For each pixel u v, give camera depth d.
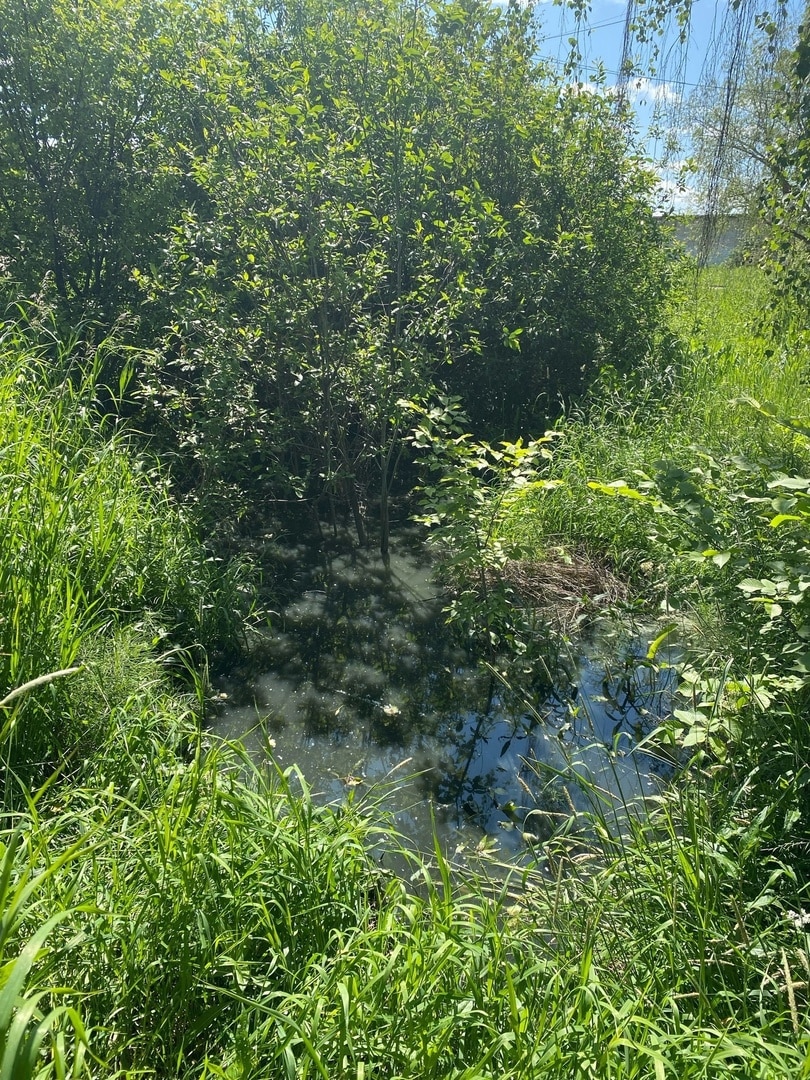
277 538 6.12
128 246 6.76
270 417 6.25
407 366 5.69
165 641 4.52
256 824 2.73
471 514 5.08
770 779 3.17
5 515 3.69
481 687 4.51
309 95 6.47
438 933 2.35
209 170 5.76
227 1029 2.18
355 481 6.48
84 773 3.18
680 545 4.46
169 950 2.24
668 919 2.63
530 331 7.14
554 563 5.66
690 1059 1.97
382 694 4.41
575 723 4.21
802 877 2.80
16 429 4.20
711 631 4.50
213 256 6.37
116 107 6.61
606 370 7.38
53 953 2.07
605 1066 1.89
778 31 5.39
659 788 3.69
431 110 6.76
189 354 6.43
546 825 3.52
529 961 2.40
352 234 5.98
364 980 2.20
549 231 7.63
